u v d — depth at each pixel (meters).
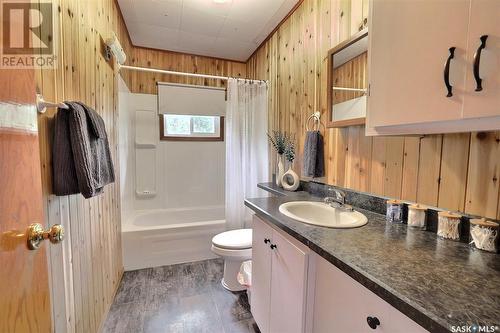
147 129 3.14
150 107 3.14
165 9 2.27
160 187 3.25
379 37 1.04
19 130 0.66
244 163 2.67
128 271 2.40
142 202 3.19
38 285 0.75
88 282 1.40
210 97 3.15
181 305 1.88
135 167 3.12
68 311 1.14
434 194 1.09
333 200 1.50
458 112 0.74
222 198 3.51
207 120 3.45
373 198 1.39
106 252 1.80
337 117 1.61
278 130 2.53
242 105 2.64
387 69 1.00
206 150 3.43
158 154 3.22
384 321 0.69
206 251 2.65
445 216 0.98
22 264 0.65
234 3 2.16
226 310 1.83
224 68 3.46
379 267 0.75
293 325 1.11
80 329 1.28
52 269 0.99
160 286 2.13
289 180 2.11
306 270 1.02
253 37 2.80
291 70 2.28
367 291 0.75
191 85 3.08
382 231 1.08
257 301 1.54
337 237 1.00
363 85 1.39
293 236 1.08
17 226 0.63
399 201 1.22
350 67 1.50
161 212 3.19
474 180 0.95
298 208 1.56
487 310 0.55
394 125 0.99
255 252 1.58
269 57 2.75
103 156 1.33
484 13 0.66
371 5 1.09
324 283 0.96
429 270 0.73
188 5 2.20
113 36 1.90
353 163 1.56
